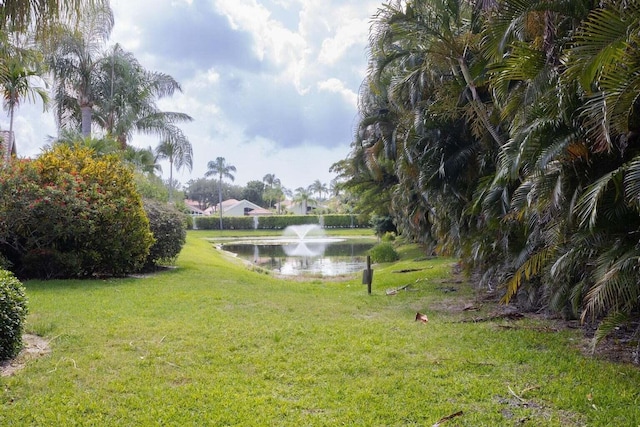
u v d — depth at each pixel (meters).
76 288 9.28
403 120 10.97
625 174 4.14
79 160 11.65
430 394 3.98
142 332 5.85
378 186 21.09
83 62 20.69
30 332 5.71
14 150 19.52
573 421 3.47
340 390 4.07
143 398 3.85
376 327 6.39
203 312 7.21
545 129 4.83
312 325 6.48
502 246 7.82
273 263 23.42
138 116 24.05
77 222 10.45
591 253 4.91
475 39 7.80
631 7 3.77
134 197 11.80
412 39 8.82
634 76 3.70
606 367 4.62
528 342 5.60
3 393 3.88
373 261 21.80
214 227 62.72
